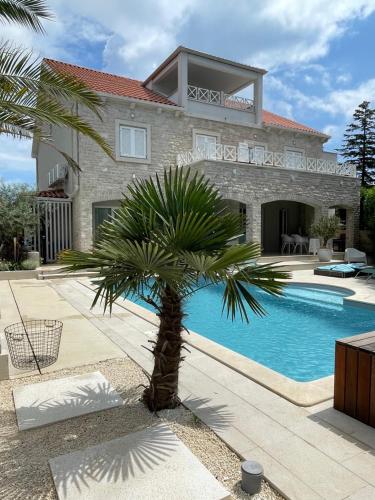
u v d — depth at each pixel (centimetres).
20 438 322
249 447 307
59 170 1950
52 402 382
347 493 254
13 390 411
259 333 830
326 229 1928
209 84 2278
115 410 371
